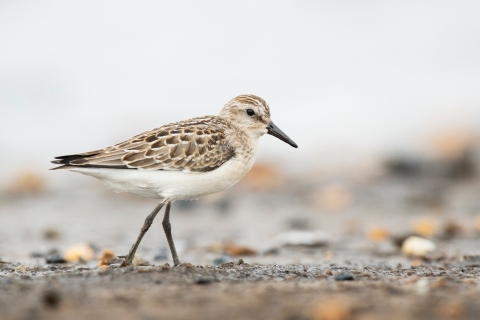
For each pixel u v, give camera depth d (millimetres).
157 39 26594
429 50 25812
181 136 8070
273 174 18094
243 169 8523
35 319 5074
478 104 22156
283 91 23438
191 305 5453
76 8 28312
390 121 21531
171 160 7930
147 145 7953
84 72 24656
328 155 19812
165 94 23391
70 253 9523
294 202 15992
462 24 27062
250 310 5312
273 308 5363
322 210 15094
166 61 25344
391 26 27438
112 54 25703
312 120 21859
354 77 24547
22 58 25172
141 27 27312
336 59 25328
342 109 22484
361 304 5406
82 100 23172
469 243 10758
